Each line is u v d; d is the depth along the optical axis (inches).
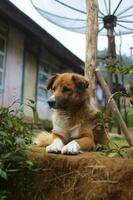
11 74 219.3
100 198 59.1
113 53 144.7
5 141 65.3
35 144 78.7
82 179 61.7
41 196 63.7
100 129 78.0
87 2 122.4
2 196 61.2
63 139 74.5
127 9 163.2
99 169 61.0
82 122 73.5
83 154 68.1
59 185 63.1
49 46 242.1
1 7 179.3
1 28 206.5
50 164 64.3
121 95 75.9
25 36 231.0
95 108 76.2
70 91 72.3
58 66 293.3
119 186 58.9
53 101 72.1
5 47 212.5
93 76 116.7
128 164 60.5
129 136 83.0
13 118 69.7
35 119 80.3
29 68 240.4
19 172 64.8
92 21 121.6
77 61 283.1
